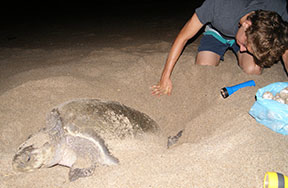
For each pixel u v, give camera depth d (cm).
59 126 176
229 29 213
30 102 236
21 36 566
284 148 156
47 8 1002
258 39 148
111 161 170
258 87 231
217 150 163
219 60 285
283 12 197
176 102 264
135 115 203
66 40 507
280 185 128
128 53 362
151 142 194
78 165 181
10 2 1151
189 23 228
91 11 898
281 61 296
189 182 142
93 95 254
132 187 144
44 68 309
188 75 274
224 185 138
